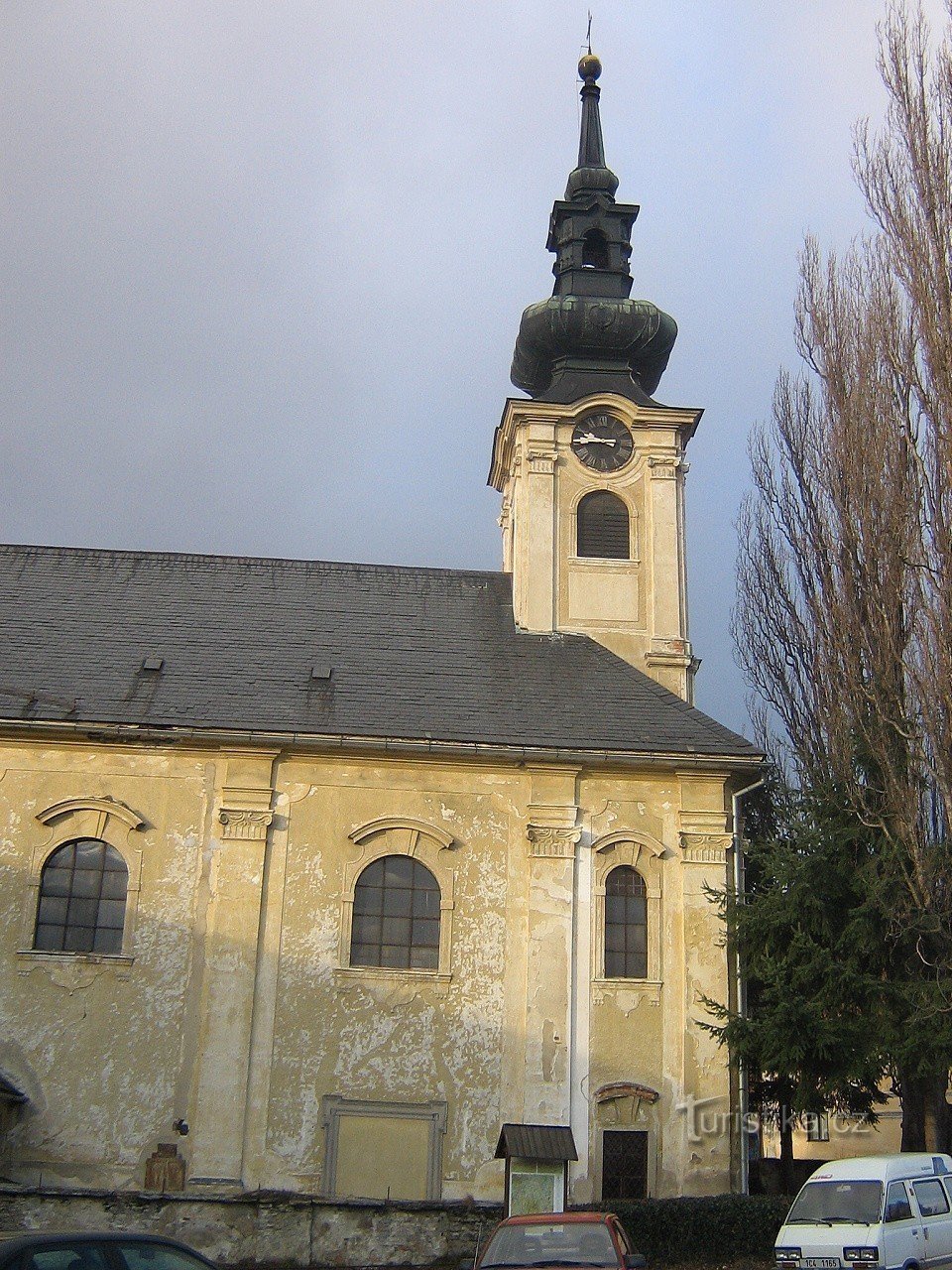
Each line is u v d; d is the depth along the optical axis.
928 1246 19.33
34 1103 25.02
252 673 29.14
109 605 31.38
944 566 24.22
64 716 26.91
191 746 27.16
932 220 26.06
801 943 23.83
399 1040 25.83
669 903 27.08
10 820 26.58
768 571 31.98
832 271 28.33
